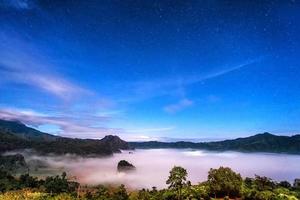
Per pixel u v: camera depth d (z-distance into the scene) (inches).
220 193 6314.0
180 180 5910.4
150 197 6948.8
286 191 7047.2
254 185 7185.0
